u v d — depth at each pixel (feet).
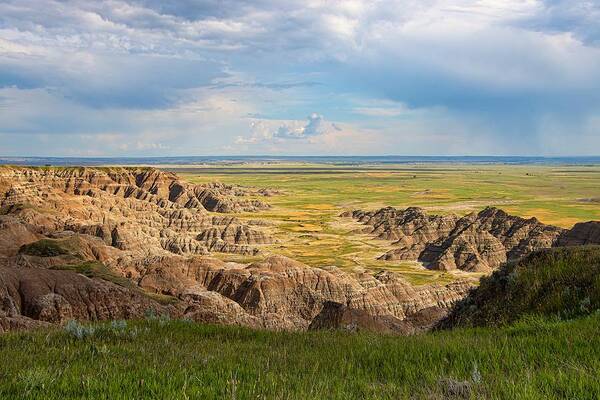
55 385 25.53
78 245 263.49
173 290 235.20
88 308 150.82
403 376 28.22
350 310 113.80
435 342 36.45
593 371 25.81
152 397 23.67
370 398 23.70
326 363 31.55
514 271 61.05
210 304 189.78
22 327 96.02
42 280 152.76
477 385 24.84
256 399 23.68
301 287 238.68
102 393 23.94
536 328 40.65
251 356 33.40
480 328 48.29
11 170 496.64
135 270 251.39
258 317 195.52
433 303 255.50
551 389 23.65
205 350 35.70
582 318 42.93
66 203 440.04
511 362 28.96
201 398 23.56
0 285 143.74
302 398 23.45
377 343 37.32
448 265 369.91
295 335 44.70
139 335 40.29
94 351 33.86
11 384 25.27
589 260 56.08
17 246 271.28
